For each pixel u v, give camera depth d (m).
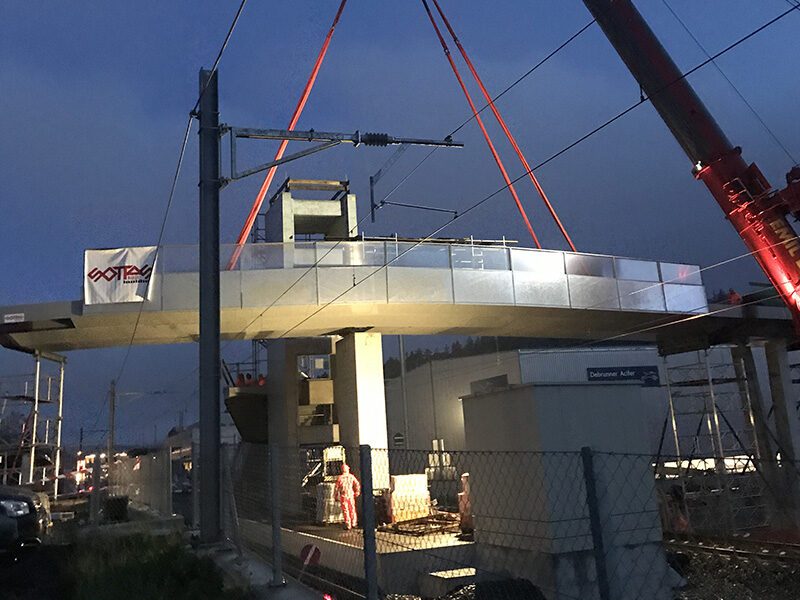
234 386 32.72
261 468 12.16
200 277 13.40
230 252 21.58
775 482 20.84
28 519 11.62
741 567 12.59
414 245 22.69
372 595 5.38
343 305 21.75
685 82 17.17
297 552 15.32
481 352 43.47
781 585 11.41
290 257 21.77
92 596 8.16
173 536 11.38
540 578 7.89
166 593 7.75
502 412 9.06
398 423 45.62
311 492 19.55
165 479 15.72
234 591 7.50
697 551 14.40
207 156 13.91
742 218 17.30
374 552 5.48
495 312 24.00
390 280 22.12
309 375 37.97
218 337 13.16
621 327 27.97
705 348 29.84
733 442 32.50
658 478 18.56
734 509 20.39
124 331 23.80
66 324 22.47
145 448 26.69
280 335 25.97
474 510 9.38
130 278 21.39
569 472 8.13
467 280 22.89
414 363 48.03
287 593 7.52
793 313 16.95
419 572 11.28
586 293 24.48
